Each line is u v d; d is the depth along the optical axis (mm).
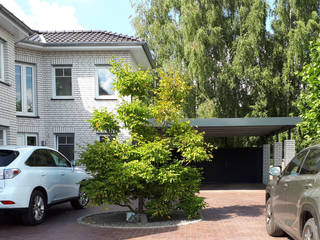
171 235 7141
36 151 8727
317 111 7617
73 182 10109
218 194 14680
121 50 15570
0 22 11344
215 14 22609
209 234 7180
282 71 22469
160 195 8828
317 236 4258
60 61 15641
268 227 6988
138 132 9094
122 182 7977
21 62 14992
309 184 4742
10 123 12094
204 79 22000
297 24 21750
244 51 21562
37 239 6879
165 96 9203
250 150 21109
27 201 7844
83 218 9125
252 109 22484
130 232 7488
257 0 22219
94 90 15555
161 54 24531
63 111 15570
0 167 7637
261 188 17078
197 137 8781
